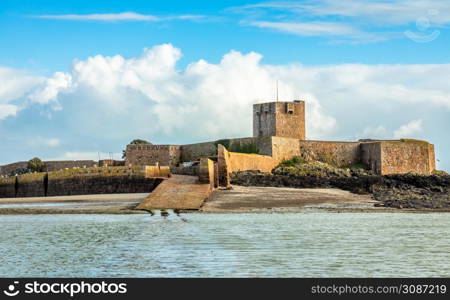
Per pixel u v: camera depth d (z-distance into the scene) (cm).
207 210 9631
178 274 4853
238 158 13188
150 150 15200
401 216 9225
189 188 10775
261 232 7088
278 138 14675
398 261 5378
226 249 5881
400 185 12531
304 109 15625
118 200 10975
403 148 15588
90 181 12731
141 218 8681
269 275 4825
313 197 11156
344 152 15738
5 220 8688
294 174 13450
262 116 15462
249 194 11175
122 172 12488
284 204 10362
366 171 15125
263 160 14062
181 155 15462
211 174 11369
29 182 13700
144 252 5734
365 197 11494
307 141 15425
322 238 6644
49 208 10131
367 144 15638
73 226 7794
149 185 12138
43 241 6481
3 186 14188
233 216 8950
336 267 5109
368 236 6850
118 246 6088
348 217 9000
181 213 9325
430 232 7244
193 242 6300
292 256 5538
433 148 16600
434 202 10894
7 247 6097
